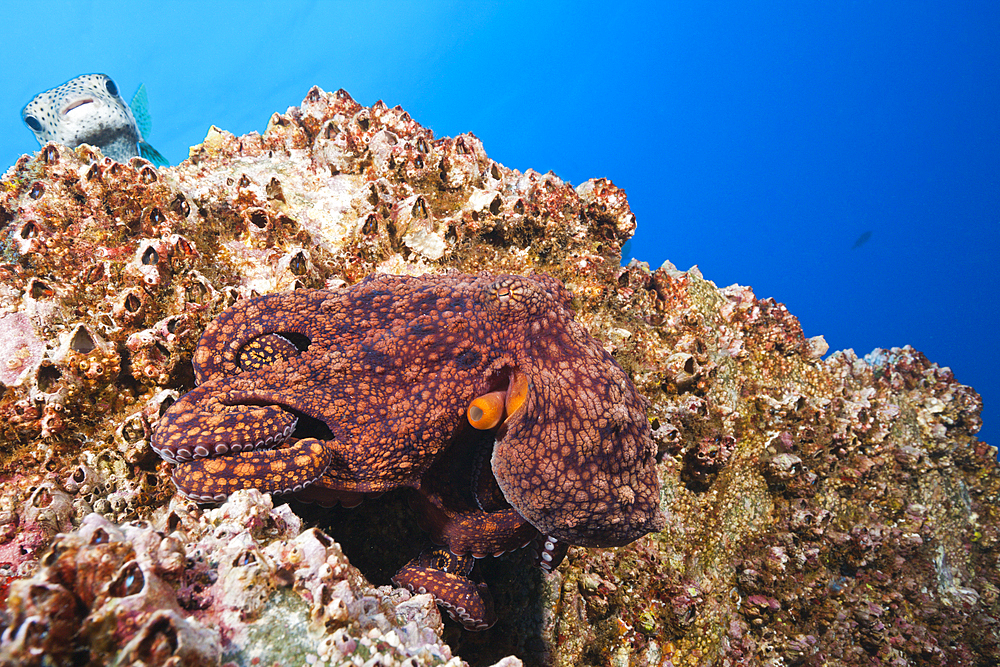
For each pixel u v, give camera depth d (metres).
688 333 0.86
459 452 0.53
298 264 0.65
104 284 0.59
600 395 0.50
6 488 0.52
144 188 0.64
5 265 0.58
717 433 0.80
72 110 1.12
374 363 0.48
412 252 0.73
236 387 0.47
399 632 0.43
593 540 0.51
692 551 0.78
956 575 1.18
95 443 0.54
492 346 0.50
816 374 1.08
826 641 0.90
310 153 0.84
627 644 0.70
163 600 0.38
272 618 0.41
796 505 0.92
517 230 0.79
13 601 0.35
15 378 0.54
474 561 0.55
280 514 0.46
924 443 1.25
